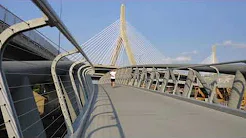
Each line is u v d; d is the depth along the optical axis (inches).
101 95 508.4
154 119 244.1
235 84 265.4
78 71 360.2
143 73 762.2
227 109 276.8
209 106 315.6
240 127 209.9
